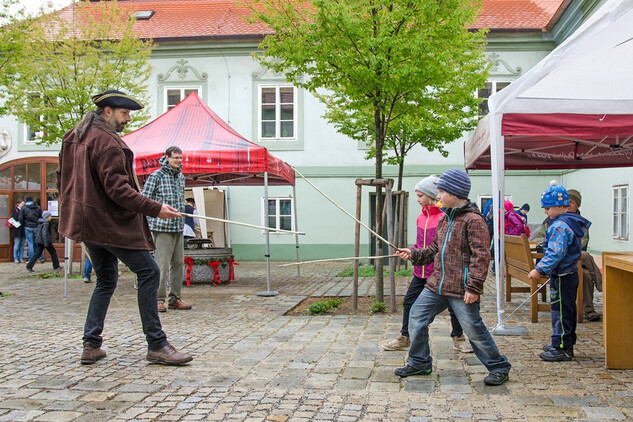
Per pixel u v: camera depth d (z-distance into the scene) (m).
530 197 18.03
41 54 13.62
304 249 18.28
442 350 5.16
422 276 5.04
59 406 3.62
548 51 18.08
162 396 3.84
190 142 9.45
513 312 6.95
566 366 4.59
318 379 4.27
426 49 7.33
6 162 19.27
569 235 4.69
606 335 4.51
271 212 18.45
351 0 7.50
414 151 18.14
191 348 5.32
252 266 16.16
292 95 18.61
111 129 4.60
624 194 13.77
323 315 7.27
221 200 18.00
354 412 3.52
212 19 20.33
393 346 5.20
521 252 7.09
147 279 4.69
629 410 3.51
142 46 16.31
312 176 18.36
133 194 4.36
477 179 18.00
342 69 7.67
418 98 8.26
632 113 6.11
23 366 4.61
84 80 13.78
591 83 6.03
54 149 19.22
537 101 6.23
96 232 4.44
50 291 10.20
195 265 10.78
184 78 18.84
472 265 3.94
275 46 7.92
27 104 14.12
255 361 4.82
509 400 3.72
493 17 18.91
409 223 18.14
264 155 9.14
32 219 16.62
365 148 18.20
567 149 9.47
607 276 4.52
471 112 12.72
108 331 6.12
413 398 3.79
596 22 4.81
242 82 18.72
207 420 3.40
